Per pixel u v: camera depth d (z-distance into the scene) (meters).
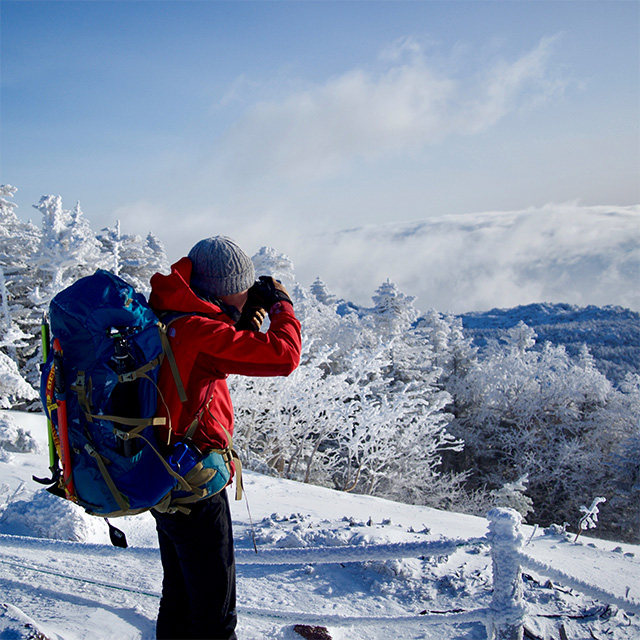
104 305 1.83
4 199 24.22
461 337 38.62
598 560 4.90
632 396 33.09
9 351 22.27
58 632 2.57
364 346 32.97
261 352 1.95
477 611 2.28
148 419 1.85
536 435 33.47
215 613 2.13
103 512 1.88
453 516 7.70
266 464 17.58
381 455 19.56
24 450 11.25
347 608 3.41
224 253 2.06
